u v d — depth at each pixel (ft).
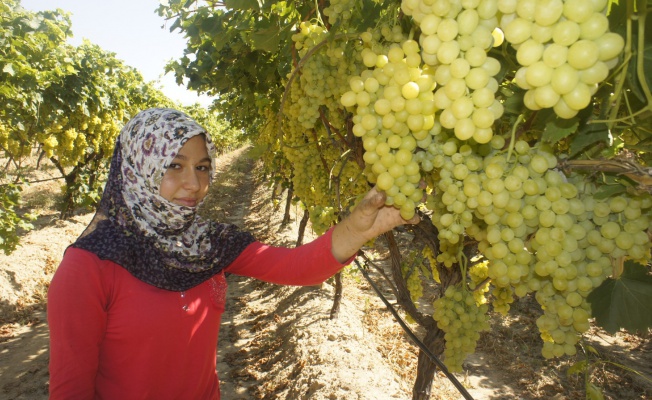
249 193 78.43
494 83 2.87
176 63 19.92
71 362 5.01
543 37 2.42
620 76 2.70
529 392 20.57
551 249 3.30
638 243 3.27
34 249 34.06
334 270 6.44
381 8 5.84
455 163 3.68
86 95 33.96
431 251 9.64
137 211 6.02
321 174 13.47
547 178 3.34
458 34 2.83
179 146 5.88
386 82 3.70
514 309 28.84
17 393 19.57
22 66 21.76
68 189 42.19
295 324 24.72
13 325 25.82
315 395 17.85
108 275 5.60
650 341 24.68
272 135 18.37
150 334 5.75
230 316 28.96
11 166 59.67
